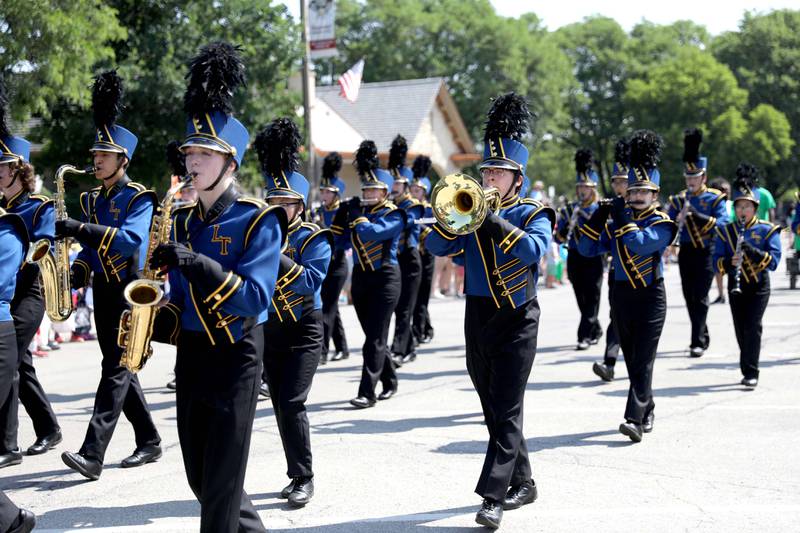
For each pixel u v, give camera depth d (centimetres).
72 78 1504
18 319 629
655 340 705
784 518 518
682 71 5112
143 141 2192
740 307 896
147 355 405
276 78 2330
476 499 563
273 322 567
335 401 865
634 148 721
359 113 3850
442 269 1953
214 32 2227
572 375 982
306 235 595
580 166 1177
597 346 1198
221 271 374
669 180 5025
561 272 2211
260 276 385
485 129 543
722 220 1077
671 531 499
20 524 454
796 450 662
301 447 565
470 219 484
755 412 787
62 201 629
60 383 990
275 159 611
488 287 517
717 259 917
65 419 811
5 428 655
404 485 594
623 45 5959
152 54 2117
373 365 833
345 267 998
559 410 806
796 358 1059
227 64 399
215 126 396
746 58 6050
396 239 848
